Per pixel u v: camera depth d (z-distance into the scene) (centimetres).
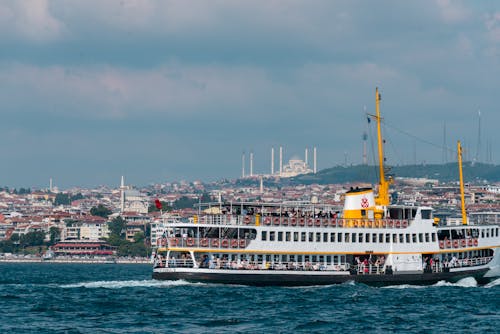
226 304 17788
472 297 19588
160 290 19888
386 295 19650
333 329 15000
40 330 14662
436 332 14788
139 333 14400
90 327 15012
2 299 19225
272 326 15225
